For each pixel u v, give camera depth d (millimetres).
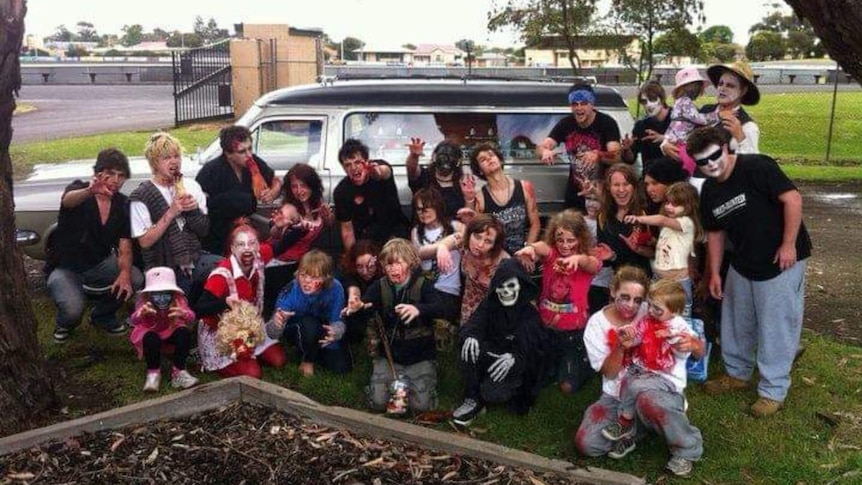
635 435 4016
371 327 4648
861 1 4934
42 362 4328
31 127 19719
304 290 4844
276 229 5602
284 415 4172
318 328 4961
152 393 4750
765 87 30891
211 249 5738
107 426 4008
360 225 5723
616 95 6648
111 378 4992
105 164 5207
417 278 4574
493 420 4445
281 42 21125
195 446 3836
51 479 3529
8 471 3602
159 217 5180
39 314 6250
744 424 4402
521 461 3693
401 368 4582
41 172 6875
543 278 4883
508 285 4301
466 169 6457
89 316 6125
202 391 4234
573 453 4078
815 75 33625
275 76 21094
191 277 5363
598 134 6133
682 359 3957
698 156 4348
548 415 4508
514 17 15633
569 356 4754
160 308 4746
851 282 7500
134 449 3809
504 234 4883
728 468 3932
